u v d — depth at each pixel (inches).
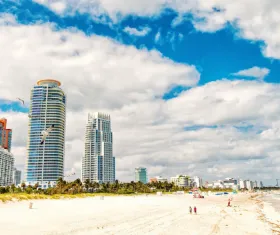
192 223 1775.3
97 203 3351.4
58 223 1553.9
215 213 2593.5
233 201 5285.4
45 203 2935.5
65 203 3088.1
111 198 4970.5
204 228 1587.1
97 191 7352.4
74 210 2356.1
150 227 1521.9
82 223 1588.3
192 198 5846.5
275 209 3346.5
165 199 4985.2
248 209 3277.6
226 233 1464.1
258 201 5374.0
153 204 3580.2
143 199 4773.6
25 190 5177.2
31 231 1275.8
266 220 2167.8
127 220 1804.9
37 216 1812.3
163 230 1439.5
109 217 1937.7
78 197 4781.0
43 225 1459.2
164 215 2204.7
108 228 1437.0
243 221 2043.6
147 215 2166.6
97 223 1610.5
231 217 2295.8
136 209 2723.9
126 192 7239.2
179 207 3189.0
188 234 1365.7
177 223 1740.9
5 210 2052.2
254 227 1742.1
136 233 1318.9
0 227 1338.6
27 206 2472.9
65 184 5979.3
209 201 5083.7
